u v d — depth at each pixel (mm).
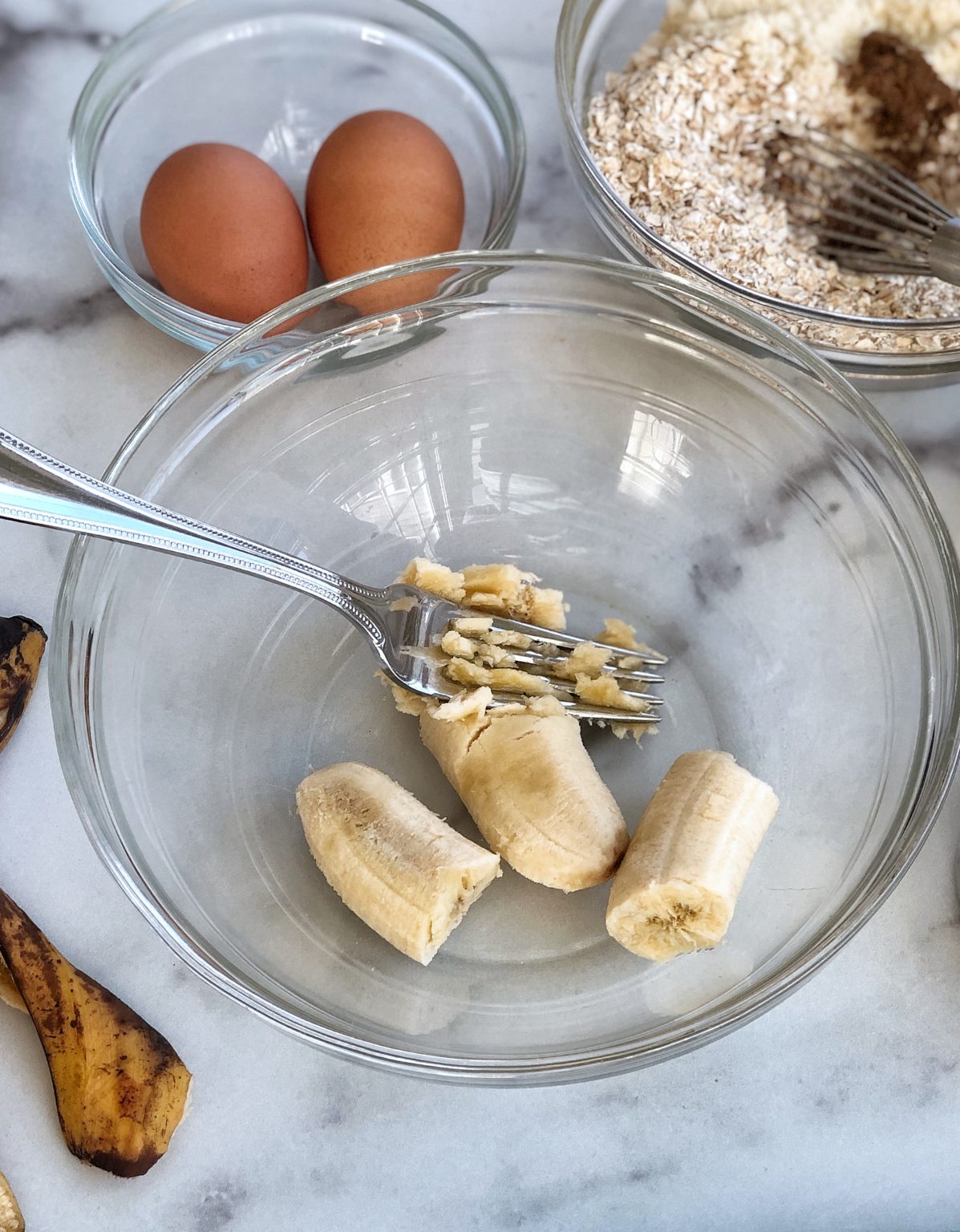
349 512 292
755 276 311
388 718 276
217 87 345
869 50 320
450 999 254
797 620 283
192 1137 251
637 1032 239
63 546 299
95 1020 245
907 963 263
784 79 323
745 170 327
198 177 299
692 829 240
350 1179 250
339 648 282
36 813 276
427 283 270
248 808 266
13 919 249
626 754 275
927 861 271
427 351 285
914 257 313
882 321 279
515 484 302
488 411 299
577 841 244
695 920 238
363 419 290
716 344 277
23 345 320
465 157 347
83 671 250
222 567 262
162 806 260
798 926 248
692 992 246
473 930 258
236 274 298
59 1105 246
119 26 357
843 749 268
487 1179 250
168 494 272
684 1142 252
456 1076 222
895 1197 249
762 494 291
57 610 239
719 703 282
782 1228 248
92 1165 245
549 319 284
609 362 291
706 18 335
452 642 265
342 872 243
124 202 333
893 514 267
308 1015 238
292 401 278
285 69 346
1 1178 240
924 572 261
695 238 312
